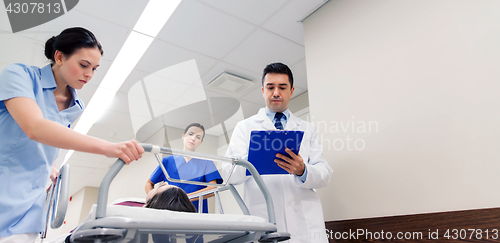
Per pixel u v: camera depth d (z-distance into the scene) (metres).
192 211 0.99
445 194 1.41
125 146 0.74
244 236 0.88
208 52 2.86
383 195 1.66
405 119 1.66
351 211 1.80
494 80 1.35
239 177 1.39
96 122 4.11
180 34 2.60
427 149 1.53
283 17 2.46
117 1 2.22
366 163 1.79
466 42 1.48
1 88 0.82
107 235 0.62
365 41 1.99
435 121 1.53
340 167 1.93
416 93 1.64
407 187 1.56
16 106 0.80
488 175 1.29
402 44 1.77
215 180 1.36
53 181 1.12
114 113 3.87
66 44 0.94
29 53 2.62
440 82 1.55
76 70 0.95
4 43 2.50
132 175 4.61
